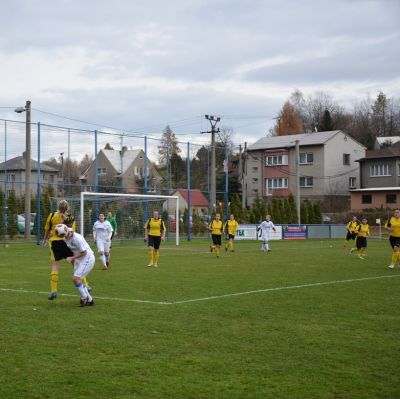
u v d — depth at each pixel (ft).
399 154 223.10
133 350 25.64
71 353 25.08
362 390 20.27
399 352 25.38
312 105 351.05
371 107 351.87
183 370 22.61
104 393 19.93
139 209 135.74
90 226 124.67
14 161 181.37
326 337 28.27
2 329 29.91
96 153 126.72
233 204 160.76
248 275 57.26
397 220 66.44
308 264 71.61
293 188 241.14
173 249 106.83
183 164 208.03
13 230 120.88
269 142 253.44
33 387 20.52
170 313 34.71
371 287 47.57
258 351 25.53
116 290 45.34
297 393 19.94
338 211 226.99
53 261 39.75
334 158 236.43
